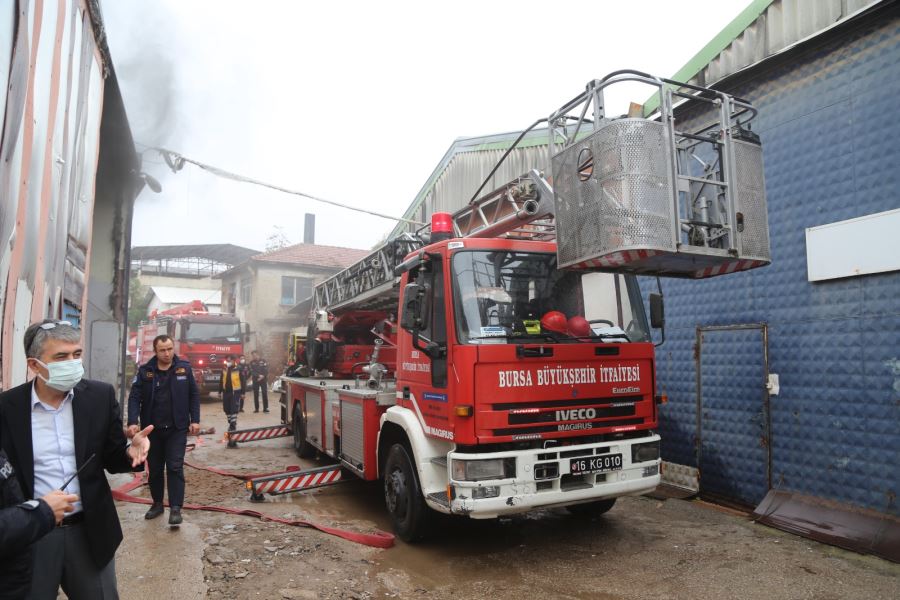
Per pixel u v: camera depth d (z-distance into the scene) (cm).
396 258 682
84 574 238
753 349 596
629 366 473
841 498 508
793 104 563
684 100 661
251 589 384
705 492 639
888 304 481
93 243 1081
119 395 1072
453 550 470
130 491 665
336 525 545
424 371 479
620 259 402
